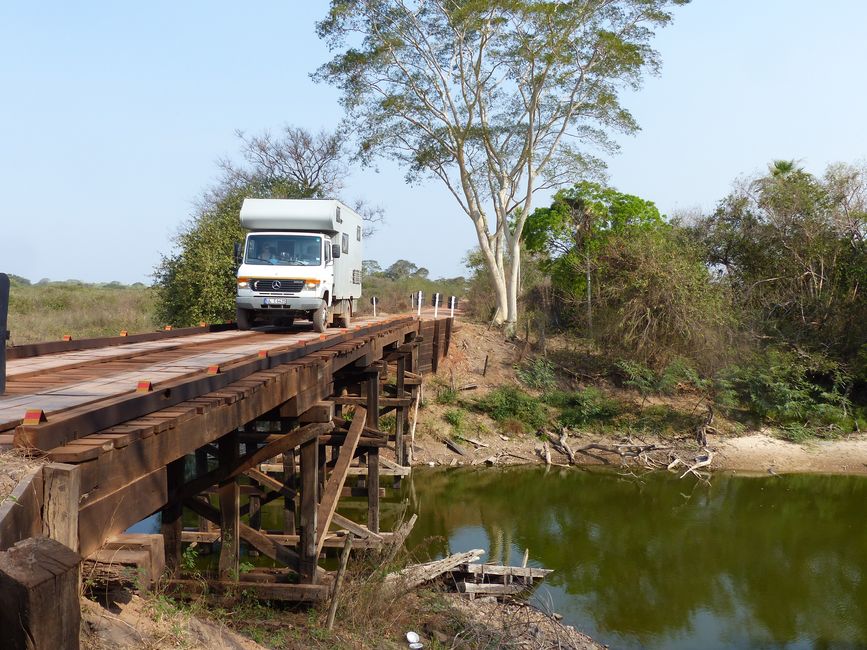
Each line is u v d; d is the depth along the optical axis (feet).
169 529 25.67
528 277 124.26
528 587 41.42
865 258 90.74
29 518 10.88
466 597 37.78
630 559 47.16
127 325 97.14
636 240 91.66
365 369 44.62
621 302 88.17
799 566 46.68
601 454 73.92
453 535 50.60
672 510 58.39
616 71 88.99
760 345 87.61
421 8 89.40
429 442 74.28
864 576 45.24
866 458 73.05
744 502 60.95
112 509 13.53
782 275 96.17
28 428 12.03
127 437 13.94
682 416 80.38
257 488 40.14
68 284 199.52
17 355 29.35
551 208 109.60
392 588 32.76
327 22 88.99
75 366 26.84
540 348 93.61
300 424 29.07
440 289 164.04
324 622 26.27
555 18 87.45
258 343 39.37
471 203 97.14
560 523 54.29
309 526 28.84
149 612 16.35
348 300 63.05
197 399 18.67
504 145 98.07
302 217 54.60
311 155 122.11
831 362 81.97
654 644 35.65
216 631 19.31
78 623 9.02
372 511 45.27
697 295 85.61
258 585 26.66
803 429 78.38
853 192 96.37
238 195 90.79
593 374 88.38
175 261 82.17
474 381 84.74
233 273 81.15
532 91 92.43
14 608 8.23
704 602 40.91
